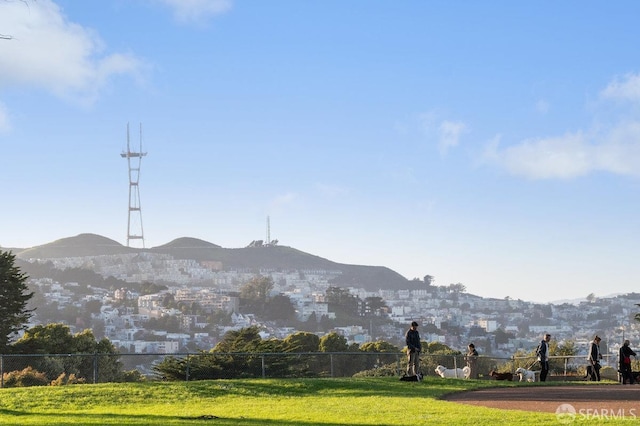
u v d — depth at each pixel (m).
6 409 25.30
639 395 27.38
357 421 20.98
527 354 62.56
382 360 57.47
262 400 27.78
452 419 20.89
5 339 84.81
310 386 31.69
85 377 47.88
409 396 28.39
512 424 19.55
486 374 46.94
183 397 28.53
